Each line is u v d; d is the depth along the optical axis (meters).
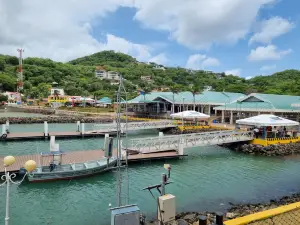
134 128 45.16
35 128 52.75
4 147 32.66
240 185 19.39
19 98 125.50
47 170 19.50
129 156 25.12
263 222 8.97
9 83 137.38
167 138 29.94
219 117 59.31
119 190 11.21
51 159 23.08
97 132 42.03
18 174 19.67
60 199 16.19
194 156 28.72
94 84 142.62
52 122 63.16
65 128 53.44
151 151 27.36
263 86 98.31
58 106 107.19
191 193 17.52
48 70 173.25
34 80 154.75
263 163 26.12
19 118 62.03
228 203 15.87
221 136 33.06
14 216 13.87
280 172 23.00
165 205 9.55
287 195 17.39
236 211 14.12
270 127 36.03
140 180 20.00
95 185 18.67
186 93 68.88
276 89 85.31
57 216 13.95
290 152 30.72
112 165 21.72
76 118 66.31
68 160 23.81
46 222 13.28
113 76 185.00
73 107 103.44
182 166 24.44
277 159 27.92
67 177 19.34
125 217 8.00
